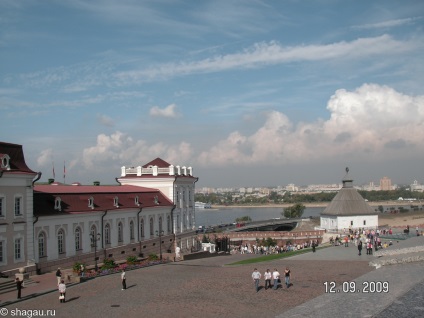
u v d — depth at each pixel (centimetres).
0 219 6106
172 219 10788
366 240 8894
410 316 3681
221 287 5325
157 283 5703
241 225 17950
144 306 4497
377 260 6353
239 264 7525
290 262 7381
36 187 7581
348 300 4294
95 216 8056
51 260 6988
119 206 8738
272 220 19862
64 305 4625
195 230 12019
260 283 5488
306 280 5519
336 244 9825
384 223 18325
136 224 9275
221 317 4038
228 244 13162
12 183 6306
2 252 6100
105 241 8338
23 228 6450
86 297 4991
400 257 6147
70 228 7456
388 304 4038
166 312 4250
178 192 11112
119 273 6650
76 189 8188
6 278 5825
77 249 7619
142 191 9981
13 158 6512
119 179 11012
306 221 19362
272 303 4469
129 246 8950
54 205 7188
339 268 6331
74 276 6053
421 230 11531
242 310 4244
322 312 3931
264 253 10831
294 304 4388
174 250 10656
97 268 6894
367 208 13112
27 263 6481
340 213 12988
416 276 5159
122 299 4831
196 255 9331
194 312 4225
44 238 6912
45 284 5803
